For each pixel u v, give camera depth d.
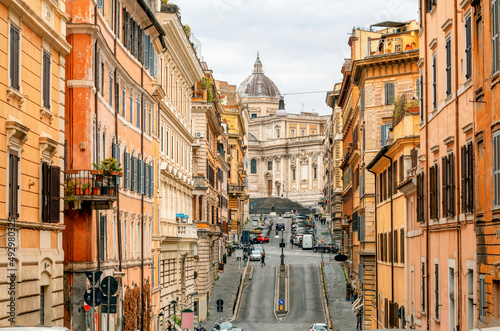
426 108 34.12
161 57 50.66
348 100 86.31
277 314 71.88
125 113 39.19
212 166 84.06
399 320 43.31
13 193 22.78
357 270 71.88
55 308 26.62
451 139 29.14
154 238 47.59
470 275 26.88
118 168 31.22
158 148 48.75
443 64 30.94
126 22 39.25
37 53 25.09
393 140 47.19
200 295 69.62
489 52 23.86
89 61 31.45
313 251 122.00
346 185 91.00
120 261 36.16
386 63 61.94
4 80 22.14
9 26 22.44
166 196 53.34
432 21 33.28
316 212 195.62
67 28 31.28
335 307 74.38
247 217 168.25
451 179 29.28
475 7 25.45
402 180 42.28
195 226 62.03
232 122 135.75
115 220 36.31
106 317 33.72
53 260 26.45
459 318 28.14
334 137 125.94
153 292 46.62
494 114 23.33
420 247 36.56
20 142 23.33
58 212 26.47
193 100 74.69
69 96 31.42
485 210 24.38
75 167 31.27
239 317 70.50
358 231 63.97
